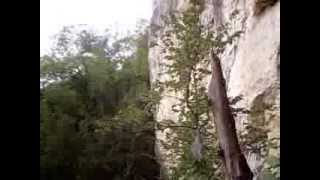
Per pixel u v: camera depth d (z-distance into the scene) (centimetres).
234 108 841
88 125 2247
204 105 787
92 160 2158
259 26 868
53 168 2217
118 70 2477
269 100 810
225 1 1031
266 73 827
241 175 589
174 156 840
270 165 580
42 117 2238
